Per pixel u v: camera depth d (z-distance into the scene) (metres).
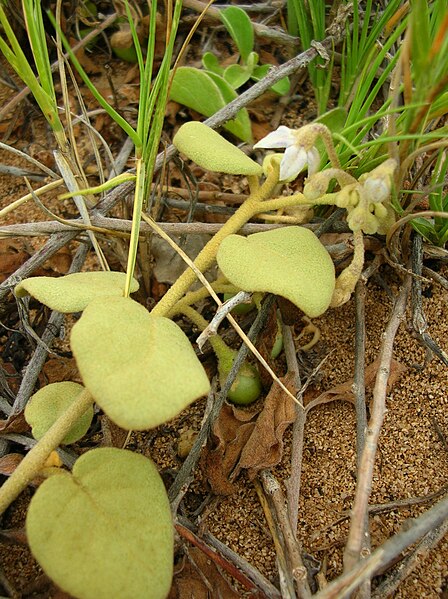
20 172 0.32
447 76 0.17
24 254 0.30
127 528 0.17
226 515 0.23
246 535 0.22
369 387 0.25
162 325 0.18
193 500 0.23
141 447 0.25
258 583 0.20
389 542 0.16
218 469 0.23
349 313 0.27
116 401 0.16
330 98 0.34
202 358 0.27
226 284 0.25
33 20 0.21
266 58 0.36
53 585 0.21
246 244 0.21
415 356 0.26
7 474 0.22
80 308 0.20
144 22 0.34
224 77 0.33
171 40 0.21
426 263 0.27
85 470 0.18
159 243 0.30
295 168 0.20
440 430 0.24
